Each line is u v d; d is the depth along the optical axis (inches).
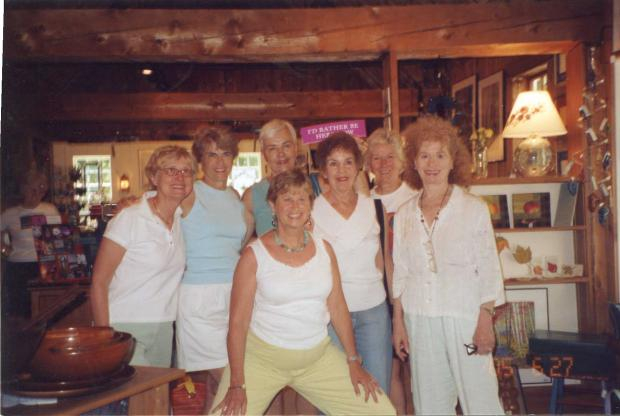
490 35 171.3
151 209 109.0
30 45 166.2
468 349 102.9
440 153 105.5
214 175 123.0
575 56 172.9
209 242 118.9
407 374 143.6
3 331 71.0
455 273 103.6
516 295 167.2
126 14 167.8
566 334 147.0
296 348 99.7
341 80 329.7
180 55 169.5
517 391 149.3
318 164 116.0
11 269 171.3
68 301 85.5
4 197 185.3
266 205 127.0
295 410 125.3
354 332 115.6
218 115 319.9
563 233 170.7
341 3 179.8
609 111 164.9
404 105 305.4
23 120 251.1
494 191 169.5
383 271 120.3
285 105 320.8
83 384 71.4
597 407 141.3
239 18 169.3
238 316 99.1
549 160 173.0
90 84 319.0
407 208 110.7
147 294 109.3
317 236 112.1
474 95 274.2
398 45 171.3
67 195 319.9
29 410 67.2
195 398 120.6
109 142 339.6
